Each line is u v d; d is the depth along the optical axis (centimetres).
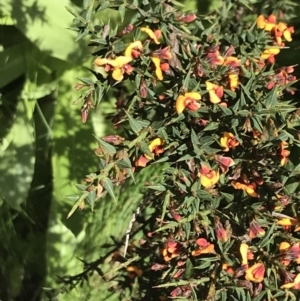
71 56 45
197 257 34
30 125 47
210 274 33
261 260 31
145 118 33
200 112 31
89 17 30
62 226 46
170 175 31
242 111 29
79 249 47
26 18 43
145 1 32
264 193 32
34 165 48
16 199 46
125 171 30
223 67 31
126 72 30
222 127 31
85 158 47
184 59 32
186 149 30
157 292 41
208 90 30
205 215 31
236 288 31
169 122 30
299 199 31
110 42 30
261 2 42
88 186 28
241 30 42
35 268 47
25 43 46
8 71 46
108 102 47
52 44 44
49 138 48
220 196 32
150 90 32
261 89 32
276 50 34
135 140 29
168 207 32
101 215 46
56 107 47
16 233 47
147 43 30
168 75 32
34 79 46
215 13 43
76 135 47
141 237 45
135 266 41
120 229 46
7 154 46
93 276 46
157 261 40
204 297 34
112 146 29
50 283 47
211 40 34
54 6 43
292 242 31
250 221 31
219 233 30
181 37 33
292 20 44
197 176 30
